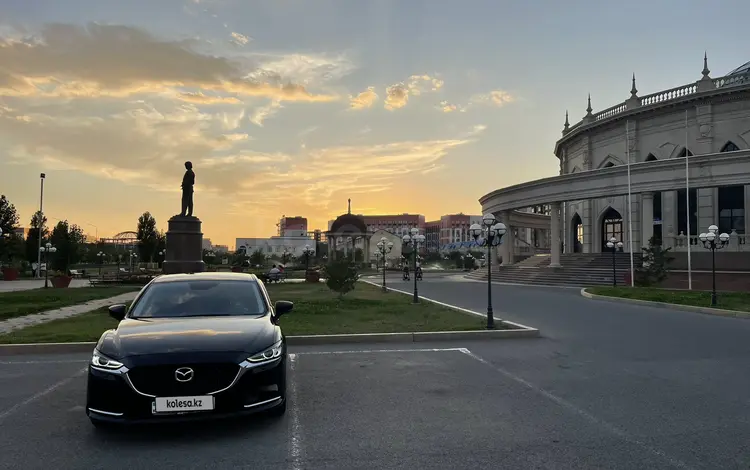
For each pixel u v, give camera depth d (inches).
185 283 261.7
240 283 267.1
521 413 224.5
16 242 1882.4
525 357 356.2
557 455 176.1
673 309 701.9
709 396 253.8
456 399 246.5
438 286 1300.4
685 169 1112.8
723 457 175.0
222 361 185.5
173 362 183.0
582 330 491.2
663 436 195.6
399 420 213.6
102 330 447.5
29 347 372.8
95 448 181.6
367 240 2876.5
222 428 201.9
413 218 6067.9
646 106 1462.8
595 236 1644.9
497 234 636.1
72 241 1891.0
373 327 467.5
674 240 1264.8
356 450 179.6
